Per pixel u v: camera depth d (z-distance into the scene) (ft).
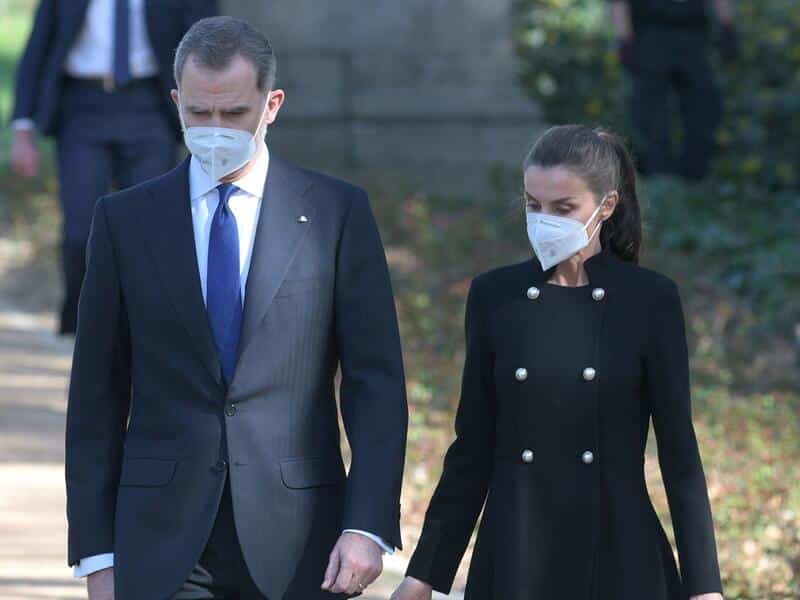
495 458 53.67
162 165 115.55
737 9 197.77
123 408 53.47
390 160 192.44
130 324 51.96
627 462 52.75
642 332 52.95
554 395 52.65
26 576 78.89
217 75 49.73
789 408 116.47
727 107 191.72
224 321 51.34
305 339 51.67
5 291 148.25
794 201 178.60
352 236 52.60
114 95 114.21
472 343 54.19
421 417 108.47
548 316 53.11
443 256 158.10
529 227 52.90
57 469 98.02
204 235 52.06
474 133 192.54
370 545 50.16
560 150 52.60
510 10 193.57
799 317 139.64
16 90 116.26
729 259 157.89
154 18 113.70
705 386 123.13
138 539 50.65
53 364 122.72
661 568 52.54
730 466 98.27
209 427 50.90
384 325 52.47
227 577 51.13
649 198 167.22
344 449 100.94
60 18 114.01
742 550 84.02
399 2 192.34
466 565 83.25
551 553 52.26
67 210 115.44
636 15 178.50
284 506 50.88
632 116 179.22
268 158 52.70
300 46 192.13
